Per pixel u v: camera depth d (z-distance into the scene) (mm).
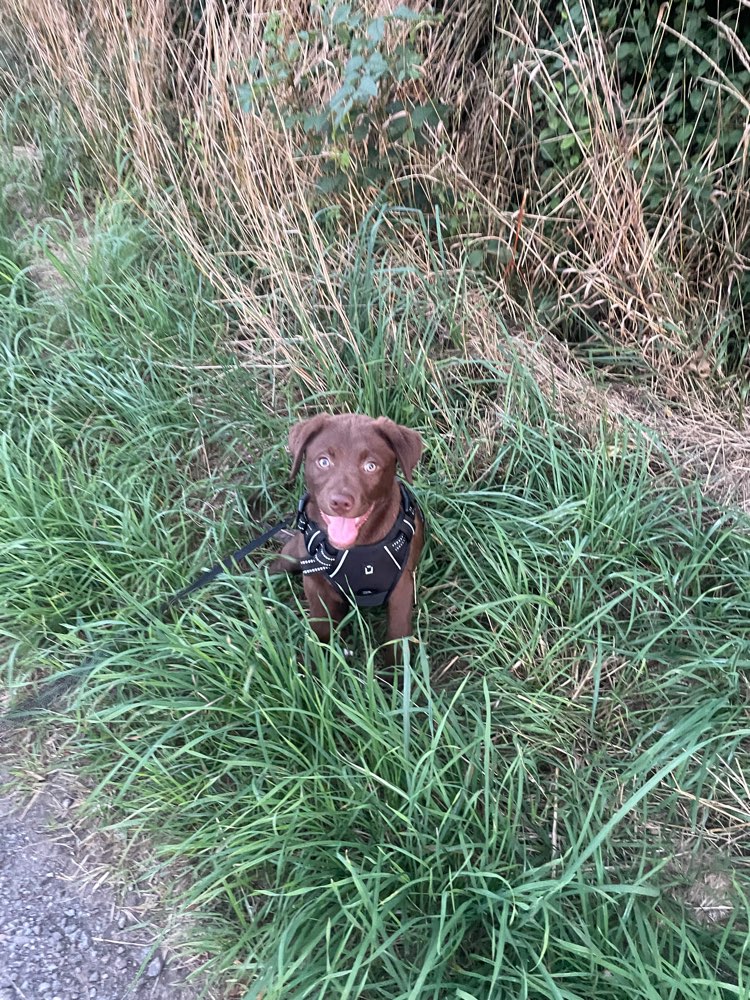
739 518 1422
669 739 1075
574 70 1557
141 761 1047
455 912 913
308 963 929
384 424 1110
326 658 1266
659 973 860
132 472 1502
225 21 1706
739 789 1124
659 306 1653
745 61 1423
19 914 995
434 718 1128
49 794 1119
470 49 1767
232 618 1206
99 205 1994
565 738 1185
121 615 1229
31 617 1268
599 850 952
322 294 1703
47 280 1901
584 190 1661
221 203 1899
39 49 2229
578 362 1721
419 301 1694
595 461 1393
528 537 1415
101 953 965
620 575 1294
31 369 1672
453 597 1373
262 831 1005
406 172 1725
